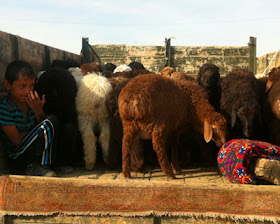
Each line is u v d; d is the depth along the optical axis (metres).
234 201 2.43
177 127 3.51
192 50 15.38
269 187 2.43
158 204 2.49
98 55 16.05
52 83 3.64
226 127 3.45
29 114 3.42
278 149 2.73
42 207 2.56
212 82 3.92
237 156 2.76
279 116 3.53
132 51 15.77
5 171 3.33
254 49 15.23
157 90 3.14
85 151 3.61
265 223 2.42
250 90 3.57
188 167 3.88
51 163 3.29
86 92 3.59
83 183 2.54
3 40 3.82
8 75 3.12
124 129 3.26
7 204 2.57
